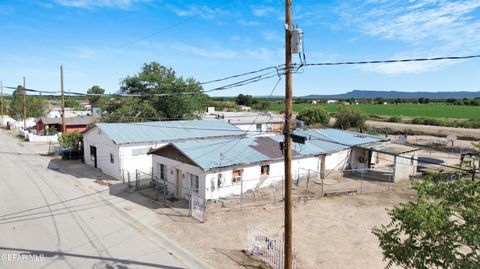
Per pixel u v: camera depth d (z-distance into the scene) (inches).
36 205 735.1
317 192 864.9
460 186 313.7
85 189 874.8
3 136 2080.5
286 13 392.2
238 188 820.6
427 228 279.6
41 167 1140.5
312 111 2444.6
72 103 4168.3
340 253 528.1
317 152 997.2
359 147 1102.4
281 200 791.7
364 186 937.5
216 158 793.6
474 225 286.8
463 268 271.3
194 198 673.6
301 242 565.9
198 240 570.6
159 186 886.4
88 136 1172.5
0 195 803.4
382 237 322.3
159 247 539.5
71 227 613.9
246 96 4557.1
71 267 466.9
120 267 470.9
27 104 2669.8
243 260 502.3
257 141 983.0
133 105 1483.8
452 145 1683.1
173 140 1061.8
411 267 309.4
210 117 1878.7
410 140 1975.9
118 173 984.3
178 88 1616.6
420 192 328.8
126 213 694.5
